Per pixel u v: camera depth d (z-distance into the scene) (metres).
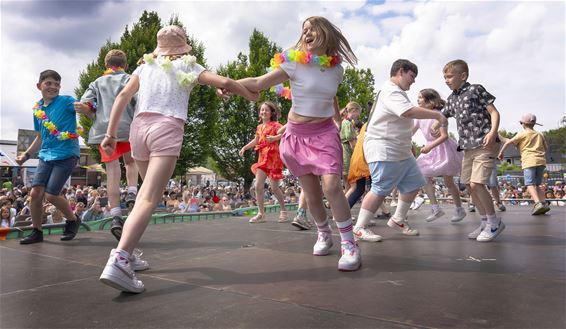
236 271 2.28
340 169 2.38
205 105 19.94
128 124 3.47
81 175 33.69
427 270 2.22
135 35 19.86
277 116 5.34
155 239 3.61
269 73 2.30
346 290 1.83
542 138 5.68
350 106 5.06
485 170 3.33
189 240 3.54
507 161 49.94
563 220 4.70
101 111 3.51
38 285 2.02
